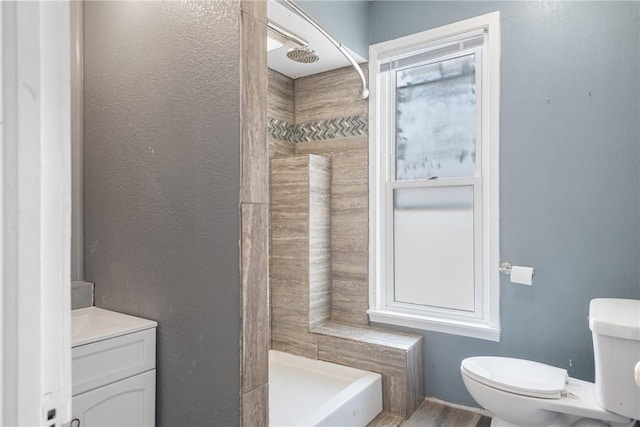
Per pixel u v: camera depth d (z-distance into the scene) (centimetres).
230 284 129
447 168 237
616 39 187
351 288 263
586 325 193
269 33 202
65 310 44
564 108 198
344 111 265
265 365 134
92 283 172
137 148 156
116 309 164
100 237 170
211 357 134
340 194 267
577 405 158
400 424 210
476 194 226
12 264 39
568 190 197
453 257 234
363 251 258
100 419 133
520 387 166
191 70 139
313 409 203
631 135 184
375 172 253
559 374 180
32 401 41
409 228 249
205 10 135
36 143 41
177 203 143
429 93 243
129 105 159
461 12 226
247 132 128
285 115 279
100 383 133
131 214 158
